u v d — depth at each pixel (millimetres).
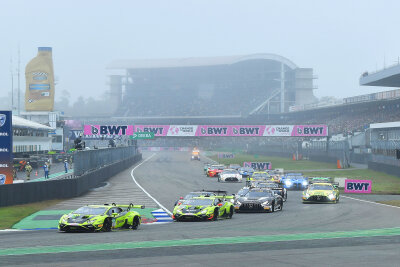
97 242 58719
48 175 168875
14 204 105875
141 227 79062
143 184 177625
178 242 58656
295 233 67688
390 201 128125
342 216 93125
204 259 47250
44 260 46562
